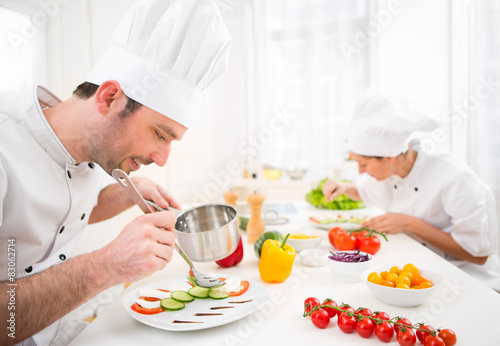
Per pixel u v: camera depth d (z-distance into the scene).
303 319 0.73
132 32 0.79
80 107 0.85
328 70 3.41
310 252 1.11
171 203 1.11
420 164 1.55
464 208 1.41
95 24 2.04
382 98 1.41
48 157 0.86
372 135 1.40
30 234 0.86
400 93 3.22
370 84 3.28
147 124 0.80
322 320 0.69
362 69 3.35
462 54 2.98
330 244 1.32
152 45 0.77
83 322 1.04
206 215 1.05
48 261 1.00
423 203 1.57
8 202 0.79
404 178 1.61
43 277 0.66
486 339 0.63
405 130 1.33
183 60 0.79
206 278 0.84
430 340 0.60
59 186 0.89
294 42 3.47
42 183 0.84
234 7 3.53
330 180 2.06
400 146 1.40
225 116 3.66
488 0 2.80
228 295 0.81
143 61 0.78
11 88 1.61
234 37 3.57
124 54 0.79
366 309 0.70
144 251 0.66
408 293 0.74
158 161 0.86
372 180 1.85
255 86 3.54
